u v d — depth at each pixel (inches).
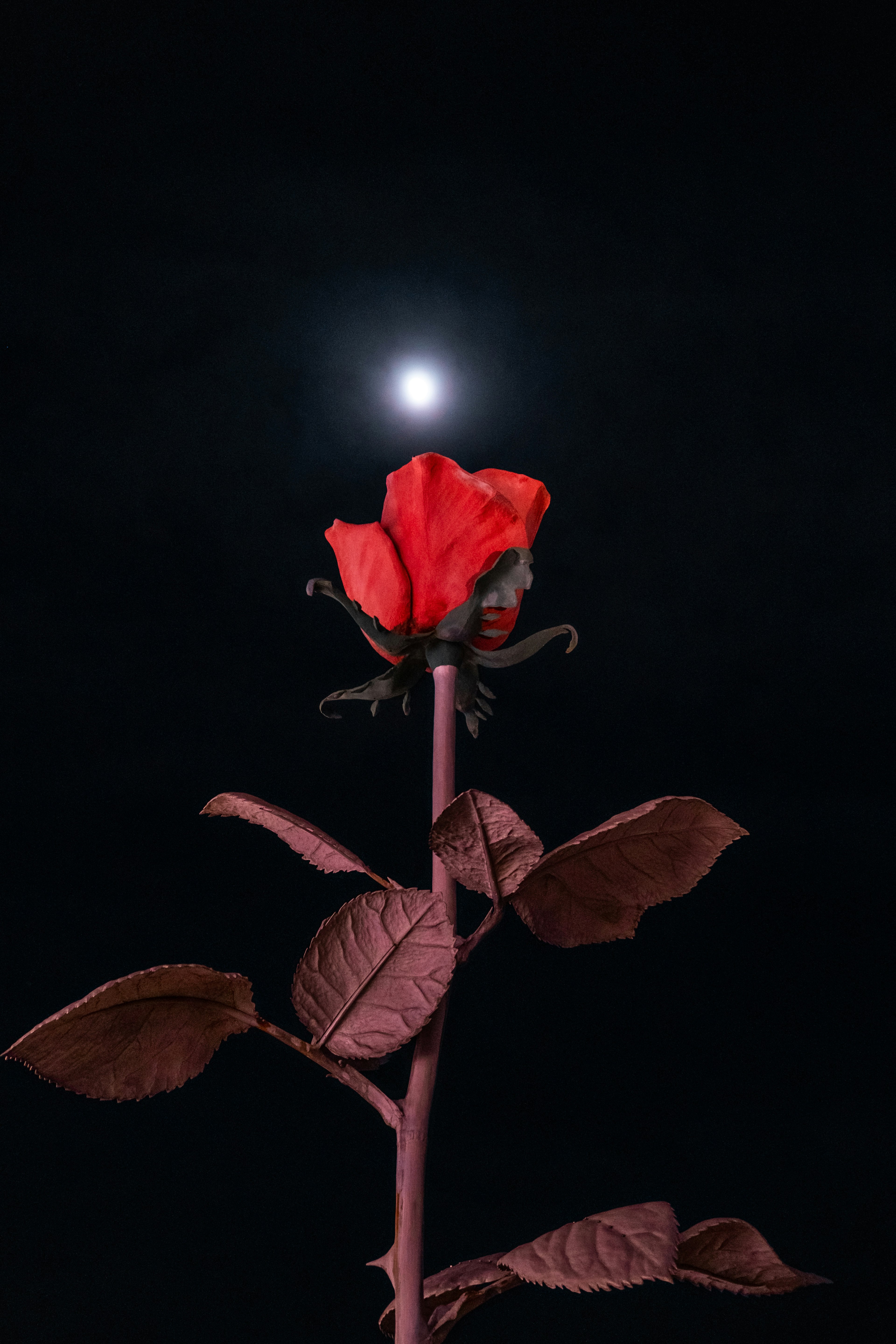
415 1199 16.4
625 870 17.4
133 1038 16.1
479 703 18.0
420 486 17.3
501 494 17.8
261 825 18.7
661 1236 15.3
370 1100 16.8
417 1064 16.9
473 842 16.8
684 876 17.4
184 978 16.0
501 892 17.0
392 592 17.7
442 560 17.6
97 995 15.5
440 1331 16.6
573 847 16.7
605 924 17.7
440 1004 16.9
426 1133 16.6
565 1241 15.5
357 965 16.7
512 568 17.5
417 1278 16.3
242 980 16.3
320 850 18.1
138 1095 16.1
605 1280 14.8
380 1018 16.5
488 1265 17.3
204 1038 16.5
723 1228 16.7
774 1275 16.5
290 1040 16.5
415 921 16.6
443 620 17.7
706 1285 16.2
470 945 16.9
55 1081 15.8
